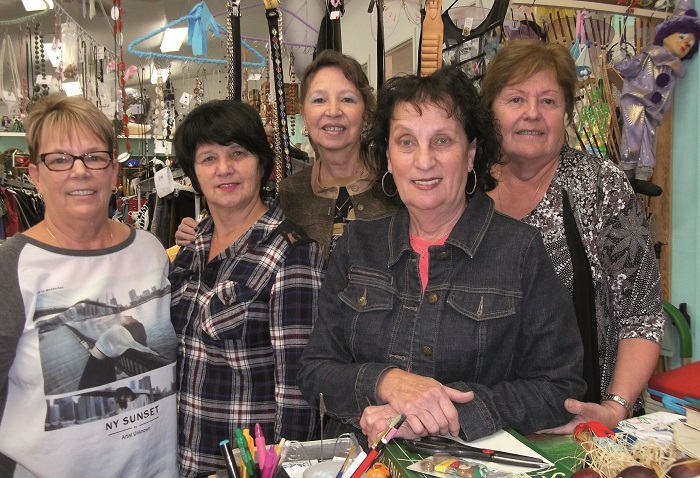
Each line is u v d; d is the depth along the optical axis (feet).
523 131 4.84
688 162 7.77
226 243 4.97
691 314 7.87
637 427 3.20
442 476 2.74
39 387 4.14
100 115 4.38
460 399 3.28
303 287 4.53
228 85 7.21
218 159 4.72
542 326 3.61
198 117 4.71
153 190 11.46
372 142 4.20
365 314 3.90
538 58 4.73
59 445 4.17
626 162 7.45
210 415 4.64
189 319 4.82
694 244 7.77
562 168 5.04
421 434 3.16
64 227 4.40
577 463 2.87
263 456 3.08
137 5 14.12
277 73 6.86
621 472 2.52
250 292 4.55
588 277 4.76
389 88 3.85
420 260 3.92
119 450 4.41
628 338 4.76
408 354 3.74
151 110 12.75
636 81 7.34
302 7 9.17
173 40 10.38
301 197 6.04
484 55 7.07
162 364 4.72
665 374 4.43
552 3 7.09
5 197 12.38
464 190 3.91
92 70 10.68
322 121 5.67
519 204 5.22
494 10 6.96
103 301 4.44
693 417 2.91
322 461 3.19
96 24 15.60
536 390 3.48
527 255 3.69
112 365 4.42
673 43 7.28
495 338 3.60
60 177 4.20
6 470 4.27
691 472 2.43
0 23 10.09
